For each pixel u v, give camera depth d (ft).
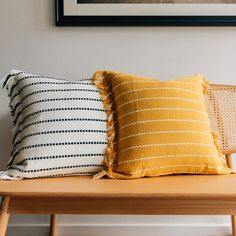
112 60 4.32
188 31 4.34
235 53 4.35
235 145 3.65
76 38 4.31
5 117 4.27
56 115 3.07
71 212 2.42
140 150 2.94
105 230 4.27
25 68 4.29
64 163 2.96
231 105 3.79
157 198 2.33
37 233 4.26
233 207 2.41
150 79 3.40
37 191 2.32
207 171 3.05
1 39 4.27
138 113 3.10
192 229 4.28
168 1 4.27
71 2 4.25
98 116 3.21
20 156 2.97
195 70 4.33
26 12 4.28
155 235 4.28
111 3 4.25
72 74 4.31
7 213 2.38
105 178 2.92
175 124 3.06
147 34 4.33
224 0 4.29
